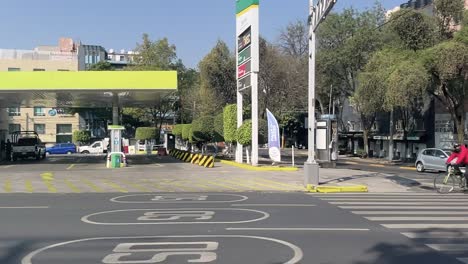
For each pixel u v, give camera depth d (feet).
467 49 101.24
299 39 188.55
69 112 267.39
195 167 107.14
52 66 275.18
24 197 54.90
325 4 58.39
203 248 27.78
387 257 25.98
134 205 47.11
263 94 171.12
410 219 38.45
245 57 109.81
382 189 65.46
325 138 101.96
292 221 37.24
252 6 104.68
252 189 64.64
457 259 25.61
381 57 128.06
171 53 220.84
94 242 29.53
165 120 283.38
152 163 123.75
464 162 62.18
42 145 158.51
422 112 151.64
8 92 113.60
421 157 106.22
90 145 234.79
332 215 40.45
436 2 118.83
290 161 140.26
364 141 180.14
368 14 169.27
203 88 183.21
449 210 43.98
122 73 108.58
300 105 189.98
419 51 116.88
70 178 80.59
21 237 31.24
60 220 37.86
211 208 44.70
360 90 130.31
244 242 29.45
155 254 26.35
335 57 164.66
